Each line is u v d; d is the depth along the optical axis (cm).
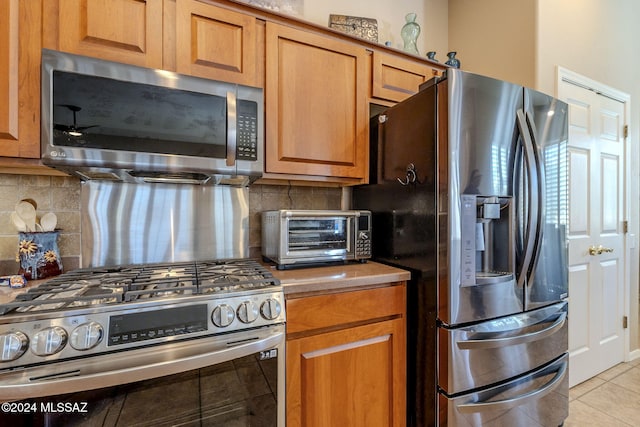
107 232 139
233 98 123
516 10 202
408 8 232
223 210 160
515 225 137
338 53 154
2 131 100
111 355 84
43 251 121
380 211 163
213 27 128
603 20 226
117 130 107
